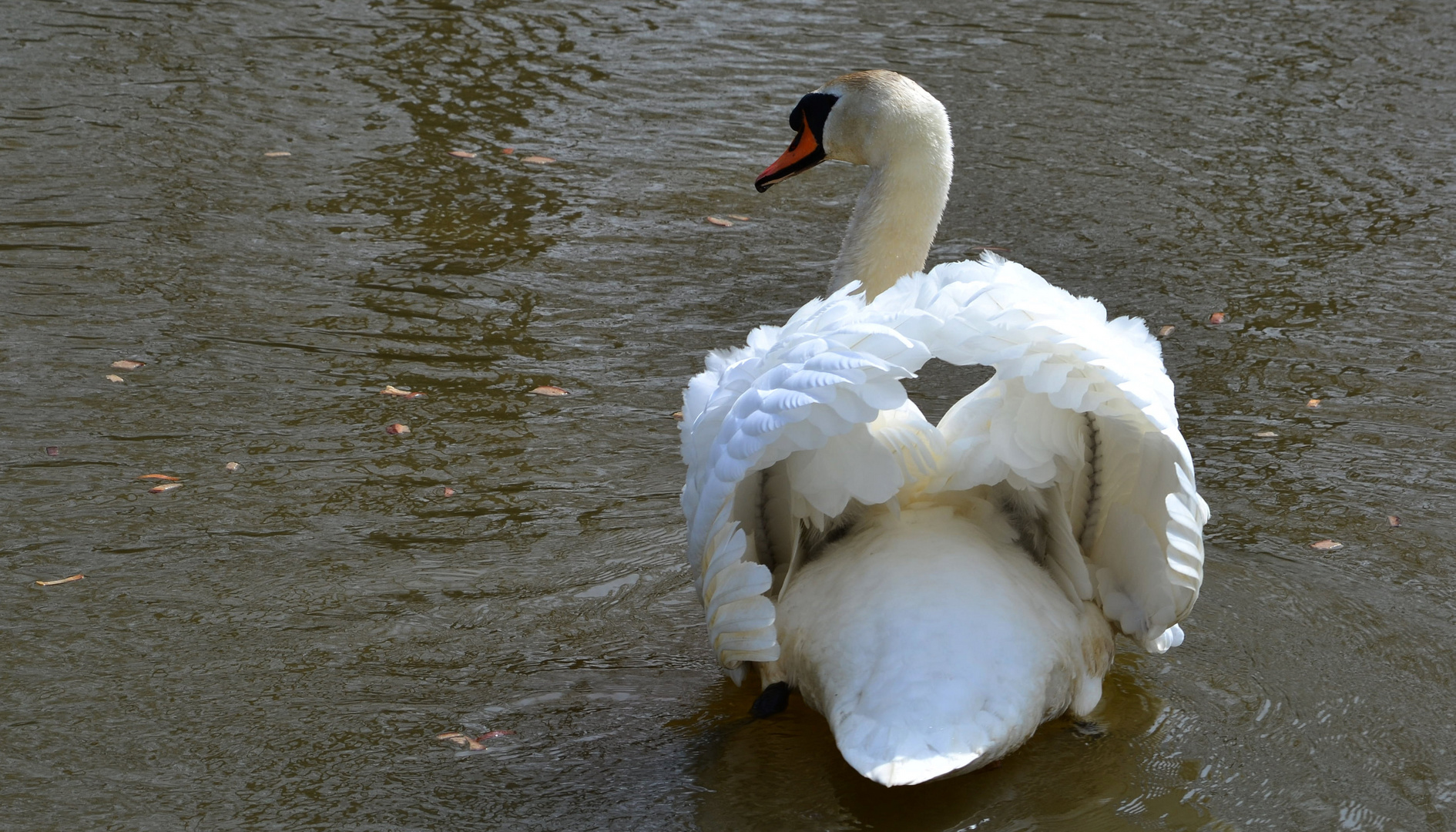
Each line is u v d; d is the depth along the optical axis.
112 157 12.05
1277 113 14.71
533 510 7.04
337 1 17.33
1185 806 4.82
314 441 7.67
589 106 14.23
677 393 8.50
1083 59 16.36
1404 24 18.14
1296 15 18.44
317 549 6.57
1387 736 5.26
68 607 6.00
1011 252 11.11
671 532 6.87
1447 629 6.07
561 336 9.27
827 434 4.52
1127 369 4.63
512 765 5.03
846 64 15.83
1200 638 5.95
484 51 15.79
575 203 11.79
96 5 16.42
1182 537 4.79
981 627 4.69
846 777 4.97
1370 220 11.98
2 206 10.86
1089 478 5.20
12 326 8.90
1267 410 8.48
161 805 4.75
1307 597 6.31
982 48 16.62
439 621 6.02
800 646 4.98
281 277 9.96
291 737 5.17
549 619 6.07
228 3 16.89
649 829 4.67
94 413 7.84
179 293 9.58
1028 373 4.58
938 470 5.17
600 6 17.72
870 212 6.88
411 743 5.16
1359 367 9.14
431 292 9.88
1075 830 4.68
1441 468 7.74
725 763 5.05
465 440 7.77
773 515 5.31
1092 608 5.29
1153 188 12.60
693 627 6.04
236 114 13.34
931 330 4.65
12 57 14.42
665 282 10.32
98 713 5.27
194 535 6.65
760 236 11.36
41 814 4.67
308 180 11.90
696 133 13.67
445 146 12.94
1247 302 10.24
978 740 4.43
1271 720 5.35
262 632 5.88
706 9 17.80
